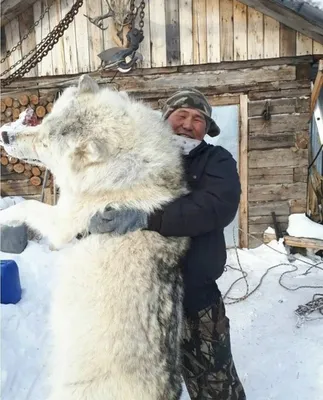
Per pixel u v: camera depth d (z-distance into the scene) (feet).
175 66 22.33
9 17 22.75
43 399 10.67
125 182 6.77
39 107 23.38
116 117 7.03
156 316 6.77
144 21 21.98
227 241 23.36
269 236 22.79
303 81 21.86
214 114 22.52
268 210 23.02
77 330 6.88
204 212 6.57
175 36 22.00
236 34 21.65
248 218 23.15
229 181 6.86
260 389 11.48
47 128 7.21
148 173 6.84
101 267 6.85
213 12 21.56
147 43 22.21
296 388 11.49
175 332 7.04
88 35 22.47
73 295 6.98
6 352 12.16
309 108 22.08
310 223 21.71
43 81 23.27
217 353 7.68
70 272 7.10
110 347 6.66
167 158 6.99
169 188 6.93
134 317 6.66
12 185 24.39
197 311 7.55
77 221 7.10
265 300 17.02
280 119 22.30
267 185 22.86
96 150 6.52
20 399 10.70
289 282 18.69
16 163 23.95
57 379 7.31
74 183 7.02
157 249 6.89
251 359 12.92
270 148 22.57
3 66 23.48
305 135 22.29
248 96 22.24
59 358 7.36
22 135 7.43
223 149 7.46
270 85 22.02
